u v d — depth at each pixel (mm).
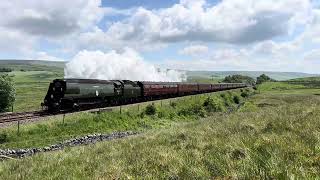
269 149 9773
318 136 11016
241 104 78375
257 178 7609
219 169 8750
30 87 152125
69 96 38969
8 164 17438
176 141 15766
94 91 43500
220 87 103250
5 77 45312
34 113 38812
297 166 8031
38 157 18562
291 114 20969
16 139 28984
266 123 16938
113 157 13906
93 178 10000
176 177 8781
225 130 16688
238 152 10250
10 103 45281
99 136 33938
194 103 61469
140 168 10305
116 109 43812
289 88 156875
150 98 61469
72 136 32625
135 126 41656
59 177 11086
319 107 23922
